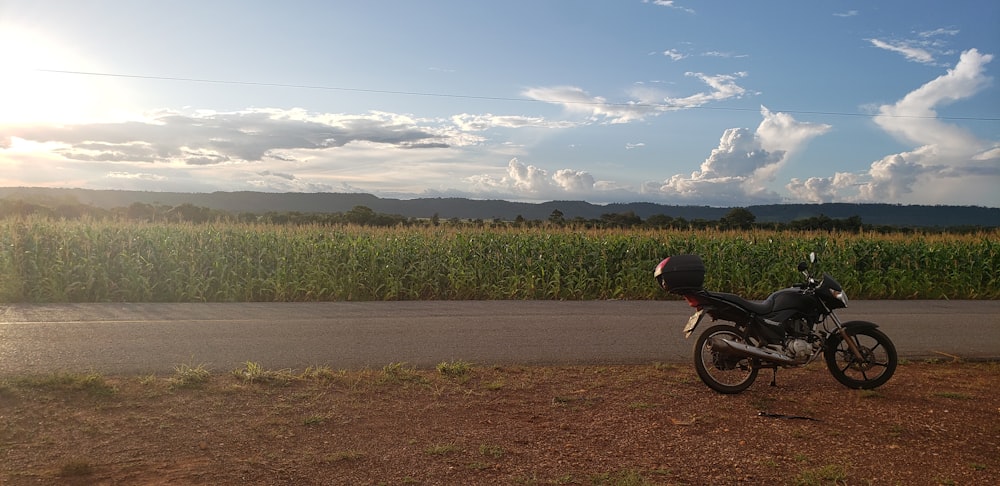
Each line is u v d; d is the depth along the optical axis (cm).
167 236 1528
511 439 529
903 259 1839
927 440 548
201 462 467
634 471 468
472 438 529
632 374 743
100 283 1355
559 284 1567
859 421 596
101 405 570
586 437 538
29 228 1447
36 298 1299
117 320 984
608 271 1680
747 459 497
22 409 550
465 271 1559
